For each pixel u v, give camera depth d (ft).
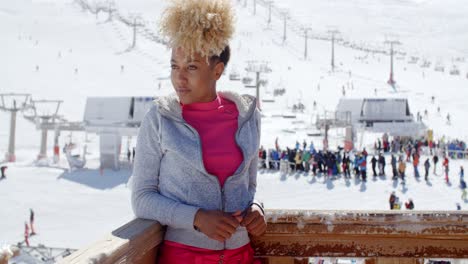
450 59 491.31
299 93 259.19
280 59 353.72
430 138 144.77
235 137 7.77
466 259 8.37
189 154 7.26
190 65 7.47
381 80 313.53
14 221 72.02
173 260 7.49
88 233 66.64
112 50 320.91
